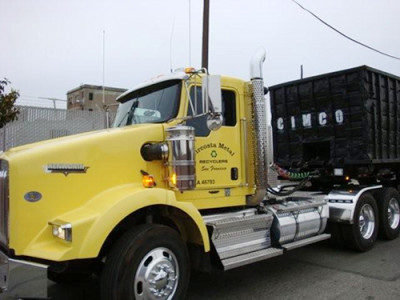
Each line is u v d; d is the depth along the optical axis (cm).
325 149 786
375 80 719
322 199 639
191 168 431
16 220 362
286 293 491
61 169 386
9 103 850
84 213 377
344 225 672
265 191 531
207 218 477
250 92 541
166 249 404
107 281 369
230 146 512
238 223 482
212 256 470
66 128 1262
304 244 560
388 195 756
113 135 422
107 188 412
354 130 700
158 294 391
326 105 740
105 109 609
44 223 374
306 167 769
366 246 682
